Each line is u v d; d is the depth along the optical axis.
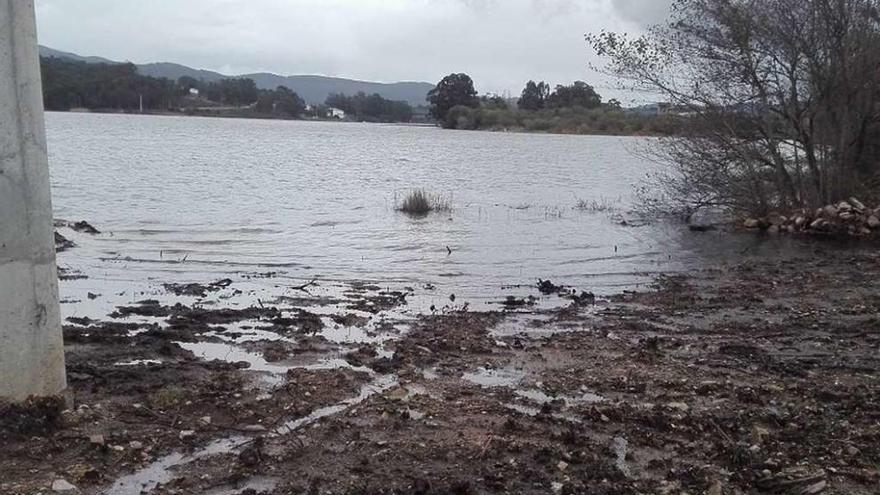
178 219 20.72
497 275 12.90
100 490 4.45
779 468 4.94
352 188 33.03
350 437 5.34
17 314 5.11
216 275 12.42
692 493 4.64
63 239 15.75
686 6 20.33
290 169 45.00
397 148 77.69
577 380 6.81
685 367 7.28
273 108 193.25
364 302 10.32
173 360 7.17
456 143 93.62
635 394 6.45
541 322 9.29
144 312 9.32
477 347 7.89
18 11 4.83
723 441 5.39
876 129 20.66
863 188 20.64
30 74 4.96
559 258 14.91
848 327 9.01
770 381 6.83
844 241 17.77
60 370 5.42
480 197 29.86
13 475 4.51
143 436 5.19
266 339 8.12
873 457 5.11
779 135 20.97
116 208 23.09
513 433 5.50
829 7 19.50
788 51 20.03
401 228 19.72
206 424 5.48
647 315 9.74
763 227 20.03
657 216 22.48
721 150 21.23
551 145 93.50
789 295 11.06
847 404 6.15
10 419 5.02
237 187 32.03
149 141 72.31
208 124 138.25
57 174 35.47
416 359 7.40
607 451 5.21
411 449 5.16
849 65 19.89
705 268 13.77
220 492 4.50
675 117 21.72
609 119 69.00
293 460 4.96
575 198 29.84
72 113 157.25
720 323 9.28
